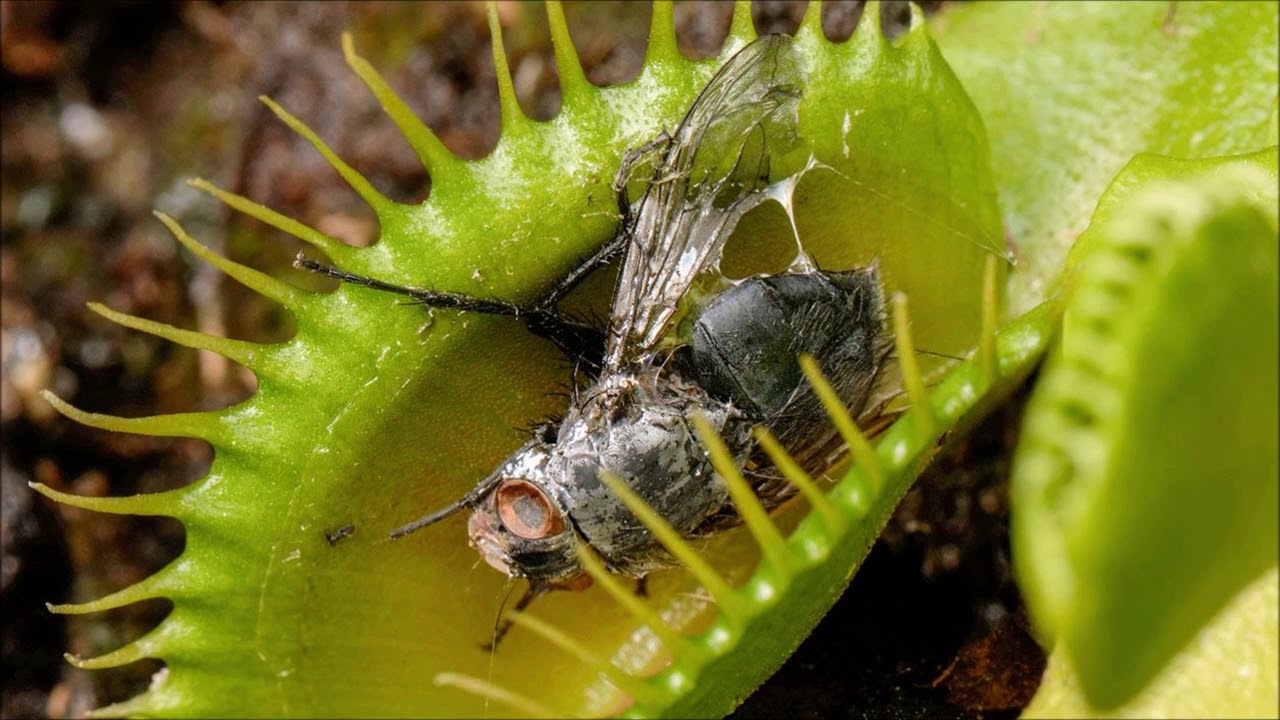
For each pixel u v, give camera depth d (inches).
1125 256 2.2
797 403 2.5
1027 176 2.7
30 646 3.1
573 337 2.6
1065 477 2.2
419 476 2.6
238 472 2.5
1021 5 2.7
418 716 2.6
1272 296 2.2
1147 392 2.2
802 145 2.6
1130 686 2.3
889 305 2.6
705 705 2.4
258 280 2.5
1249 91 2.7
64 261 3.3
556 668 2.7
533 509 2.5
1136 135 2.7
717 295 2.6
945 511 2.7
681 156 2.5
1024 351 2.4
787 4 3.0
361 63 2.5
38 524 3.1
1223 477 2.2
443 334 2.5
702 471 2.5
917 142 2.6
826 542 2.4
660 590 2.7
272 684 2.6
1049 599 2.2
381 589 2.6
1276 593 2.3
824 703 2.7
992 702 2.6
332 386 2.5
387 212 2.5
